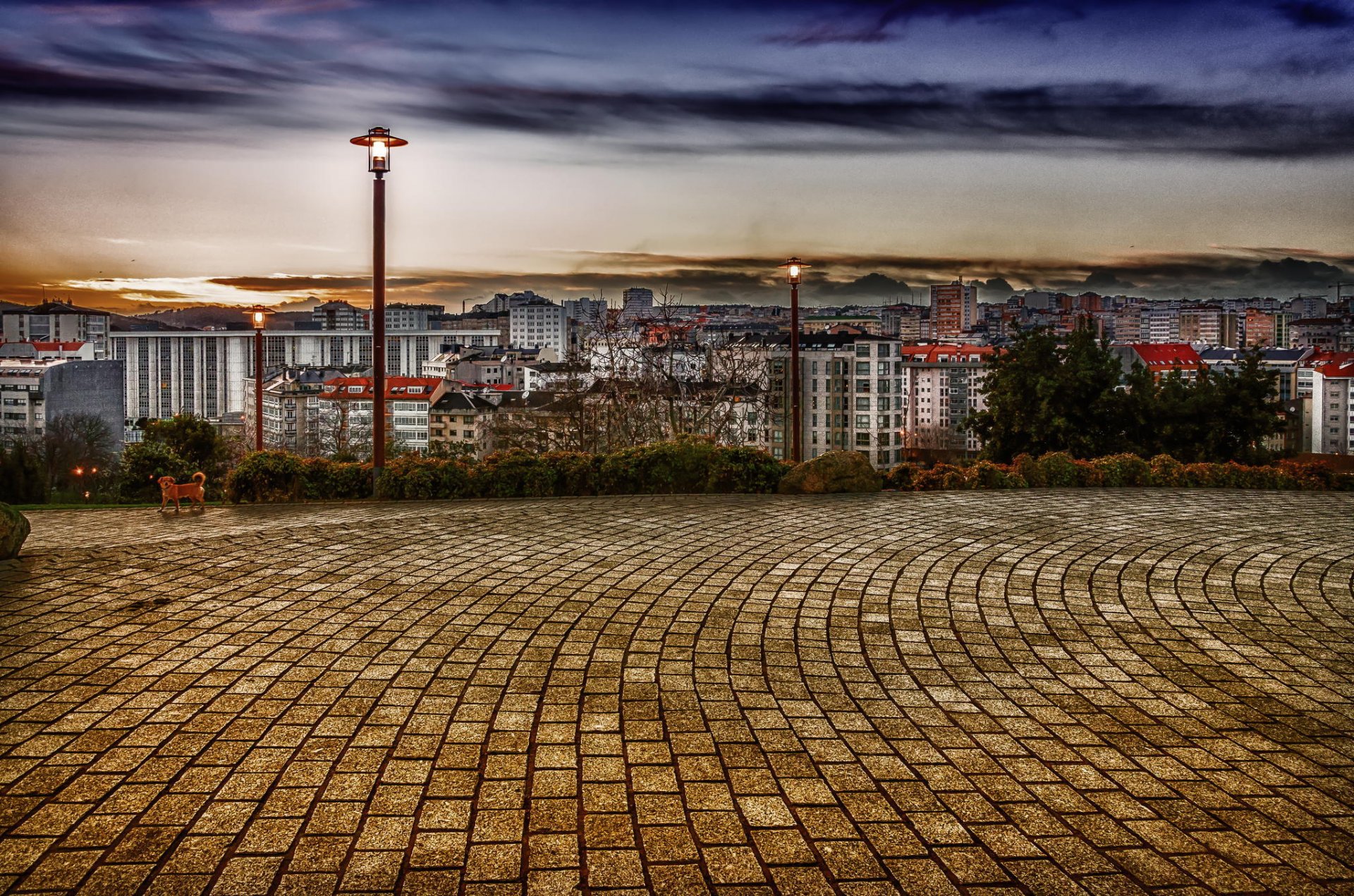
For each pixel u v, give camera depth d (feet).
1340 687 19.29
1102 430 75.87
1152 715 17.72
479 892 11.41
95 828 12.74
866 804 14.01
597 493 49.98
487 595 25.72
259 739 15.81
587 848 12.53
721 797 14.10
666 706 17.79
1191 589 27.30
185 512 42.04
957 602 25.66
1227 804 14.14
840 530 36.27
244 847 12.32
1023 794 14.39
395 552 31.30
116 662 19.58
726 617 23.94
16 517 29.68
